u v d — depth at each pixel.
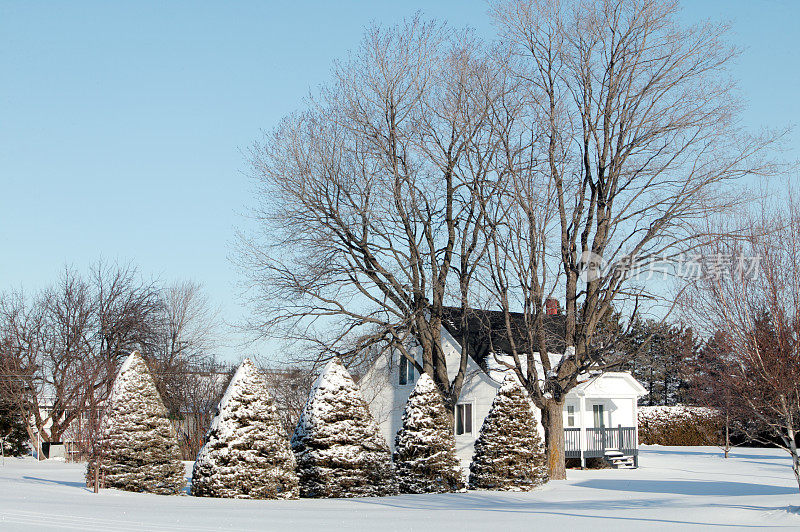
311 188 31.11
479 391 36.53
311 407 24.00
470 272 31.03
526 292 28.75
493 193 29.25
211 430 21.83
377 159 30.66
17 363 46.22
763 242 19.31
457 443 37.19
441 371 32.47
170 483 22.36
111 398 23.03
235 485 21.08
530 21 29.22
